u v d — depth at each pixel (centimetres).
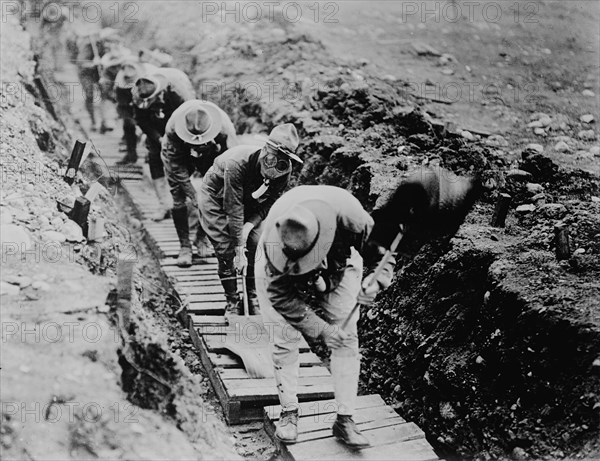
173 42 1124
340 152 724
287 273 448
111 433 440
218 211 635
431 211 457
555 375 468
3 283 511
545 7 1184
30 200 627
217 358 591
